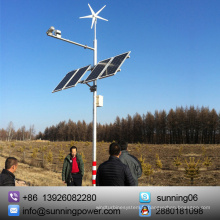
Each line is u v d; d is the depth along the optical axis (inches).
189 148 1748.3
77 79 401.1
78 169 331.3
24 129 5866.1
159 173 780.6
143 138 4037.9
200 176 659.4
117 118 4512.8
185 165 951.0
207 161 829.8
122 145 206.7
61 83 458.0
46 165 933.2
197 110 3668.8
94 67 388.5
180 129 3671.3
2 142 2293.3
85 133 5036.9
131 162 196.9
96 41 394.0
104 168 168.6
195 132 3577.8
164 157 1275.8
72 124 5236.2
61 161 1111.6
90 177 673.0
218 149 1582.2
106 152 1601.9
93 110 363.6
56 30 352.8
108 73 341.4
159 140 3860.7
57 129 5753.0
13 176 167.2
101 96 364.2
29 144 2209.6
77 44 375.2
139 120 4141.2
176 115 3705.7
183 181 618.2
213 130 3412.9
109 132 4687.5
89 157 1342.3
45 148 1716.3
